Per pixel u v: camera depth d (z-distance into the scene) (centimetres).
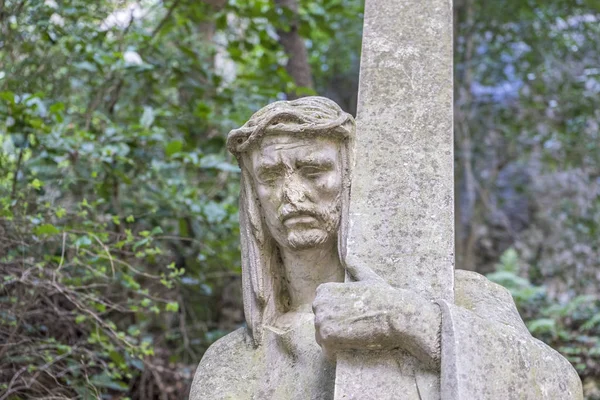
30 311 452
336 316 253
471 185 853
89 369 475
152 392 541
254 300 305
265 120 291
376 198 284
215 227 553
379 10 314
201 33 680
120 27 561
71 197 523
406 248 276
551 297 780
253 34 700
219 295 619
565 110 832
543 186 935
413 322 251
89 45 542
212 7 614
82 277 459
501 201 898
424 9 312
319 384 281
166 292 564
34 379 434
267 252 306
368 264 275
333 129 290
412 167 287
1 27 505
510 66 959
